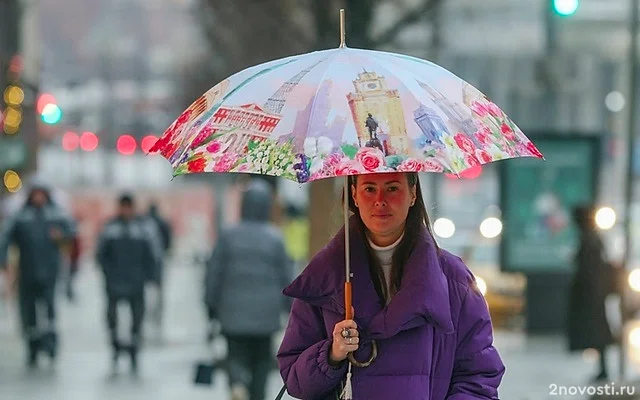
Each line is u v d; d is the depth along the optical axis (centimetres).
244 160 1105
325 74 1155
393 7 4797
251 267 2941
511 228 4975
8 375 4041
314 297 1231
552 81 8094
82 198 12538
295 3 5272
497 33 8575
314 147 1088
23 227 4256
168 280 9356
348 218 1216
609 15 8244
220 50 8325
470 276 1241
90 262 11838
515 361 4203
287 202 9688
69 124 17875
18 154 6800
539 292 4991
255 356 2992
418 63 1208
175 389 3712
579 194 4922
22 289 4256
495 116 1189
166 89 19538
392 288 1224
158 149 1193
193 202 13038
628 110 3928
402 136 1093
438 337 1213
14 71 6950
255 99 1152
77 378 3975
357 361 1198
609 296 4119
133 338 4188
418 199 1232
